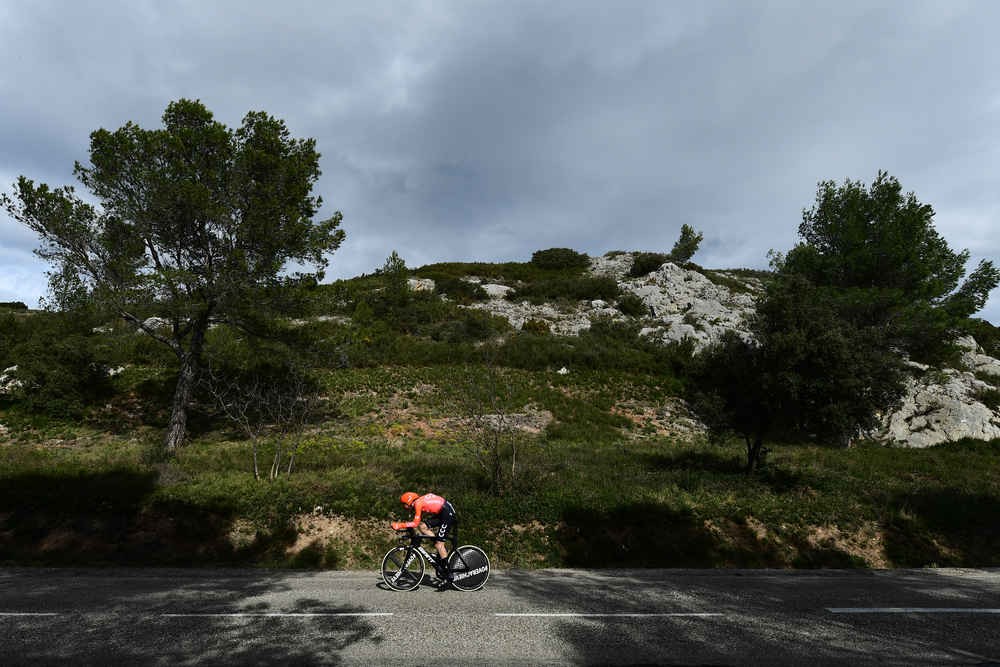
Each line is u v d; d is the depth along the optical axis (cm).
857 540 1105
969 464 1786
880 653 533
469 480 1252
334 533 1036
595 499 1161
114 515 1027
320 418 1998
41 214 1550
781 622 633
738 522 1124
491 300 4191
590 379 2661
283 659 504
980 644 563
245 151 1645
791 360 1340
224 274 1608
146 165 1608
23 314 3709
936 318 2438
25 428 1817
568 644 552
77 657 506
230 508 1059
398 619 631
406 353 2855
